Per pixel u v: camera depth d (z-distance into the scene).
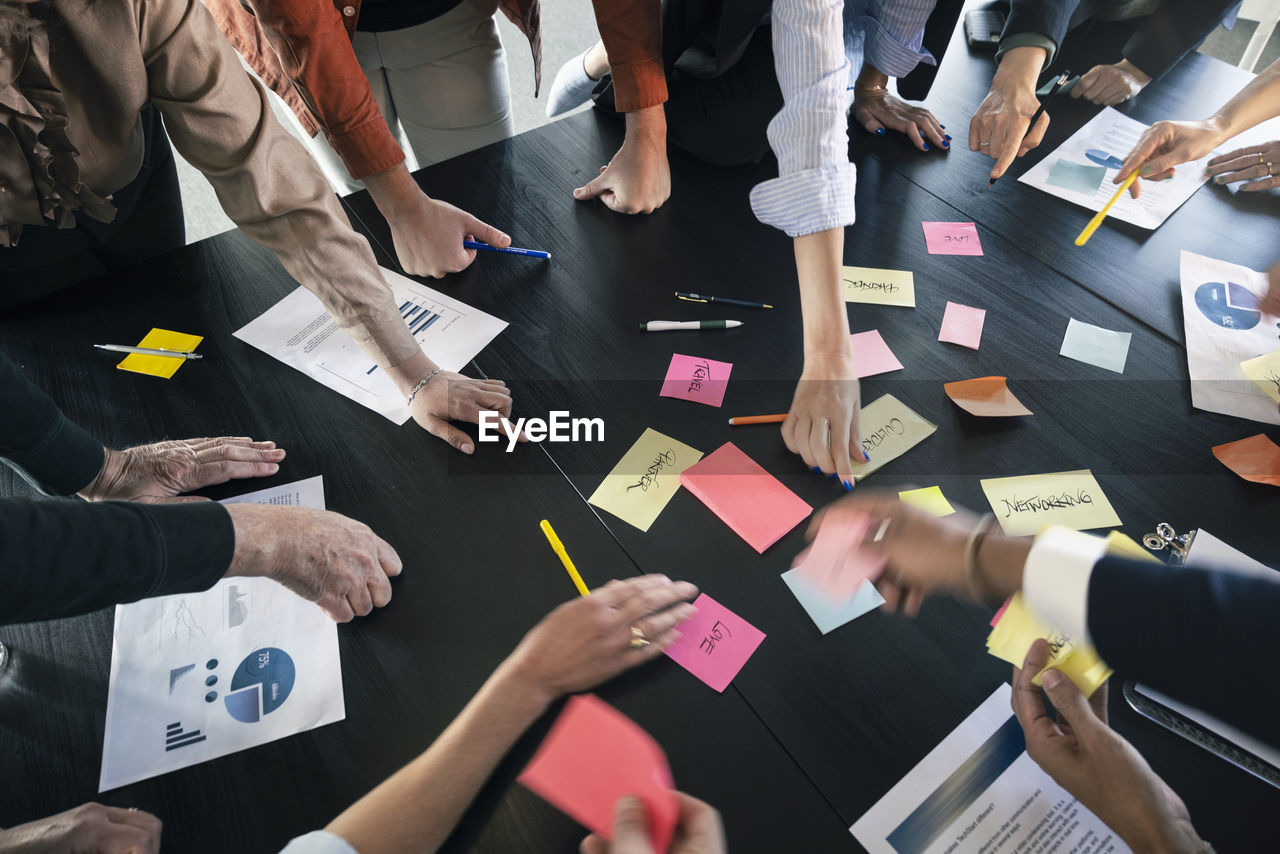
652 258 1.24
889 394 1.04
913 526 0.78
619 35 1.18
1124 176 1.32
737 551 0.89
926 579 0.78
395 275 1.23
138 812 0.70
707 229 1.28
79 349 1.13
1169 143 1.33
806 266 1.07
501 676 0.76
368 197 1.36
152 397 1.07
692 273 1.21
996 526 0.90
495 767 0.73
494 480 0.97
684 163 1.40
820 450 0.96
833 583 0.85
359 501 0.96
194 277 1.23
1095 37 1.63
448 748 0.71
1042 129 1.39
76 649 0.84
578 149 1.43
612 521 0.93
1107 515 0.90
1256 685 0.53
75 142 0.93
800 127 1.05
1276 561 0.86
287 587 0.82
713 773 0.73
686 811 0.65
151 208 1.32
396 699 0.80
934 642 0.81
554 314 1.16
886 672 0.79
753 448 0.99
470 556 0.90
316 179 0.97
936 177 1.36
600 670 0.77
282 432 1.03
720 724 0.76
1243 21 2.74
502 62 1.69
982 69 1.58
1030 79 1.42
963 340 1.10
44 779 0.75
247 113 0.91
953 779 0.72
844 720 0.76
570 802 0.66
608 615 0.80
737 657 0.81
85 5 0.81
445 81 1.62
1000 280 1.18
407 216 1.20
